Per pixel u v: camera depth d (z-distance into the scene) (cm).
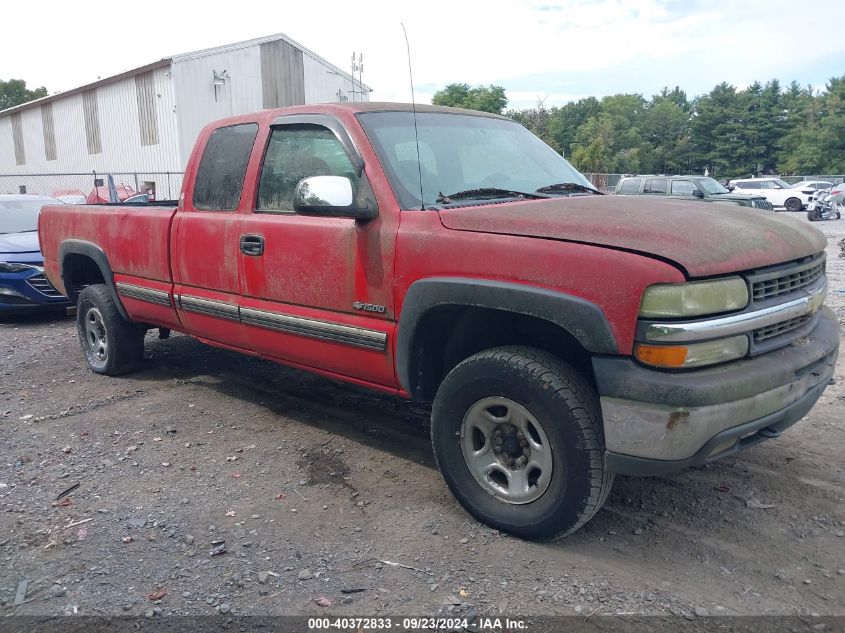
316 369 418
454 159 400
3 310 843
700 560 308
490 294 307
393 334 354
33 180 3853
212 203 464
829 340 336
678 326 269
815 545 319
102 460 427
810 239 338
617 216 308
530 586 291
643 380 273
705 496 366
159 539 333
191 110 2738
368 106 405
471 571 302
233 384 574
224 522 349
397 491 380
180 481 397
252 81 2911
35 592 293
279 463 420
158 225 497
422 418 491
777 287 306
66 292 629
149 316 535
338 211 347
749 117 8306
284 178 419
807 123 7812
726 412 276
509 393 311
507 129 461
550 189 409
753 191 3406
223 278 449
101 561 315
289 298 407
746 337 289
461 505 354
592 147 6131
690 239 284
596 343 281
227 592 291
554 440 300
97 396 549
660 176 2052
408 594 288
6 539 335
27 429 480
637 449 280
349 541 329
